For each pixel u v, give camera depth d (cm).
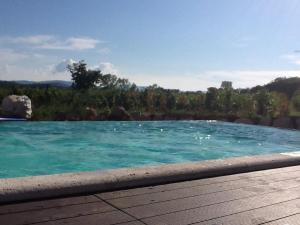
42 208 245
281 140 1433
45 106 1866
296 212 269
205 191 310
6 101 1664
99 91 2264
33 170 789
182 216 248
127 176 305
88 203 262
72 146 1095
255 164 400
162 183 325
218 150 1144
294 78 3488
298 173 395
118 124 1728
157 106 2355
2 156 916
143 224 230
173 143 1245
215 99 2494
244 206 277
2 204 248
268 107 2356
